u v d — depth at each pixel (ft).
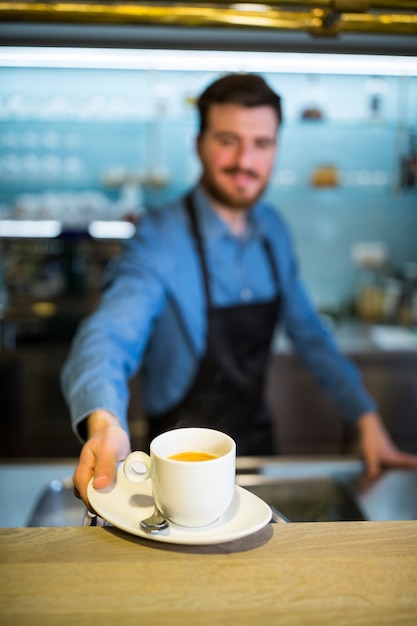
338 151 11.04
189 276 5.08
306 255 11.41
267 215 5.69
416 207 11.30
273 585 1.86
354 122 10.39
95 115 10.23
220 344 5.24
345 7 2.85
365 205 11.25
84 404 2.90
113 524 2.13
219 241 5.22
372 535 2.13
